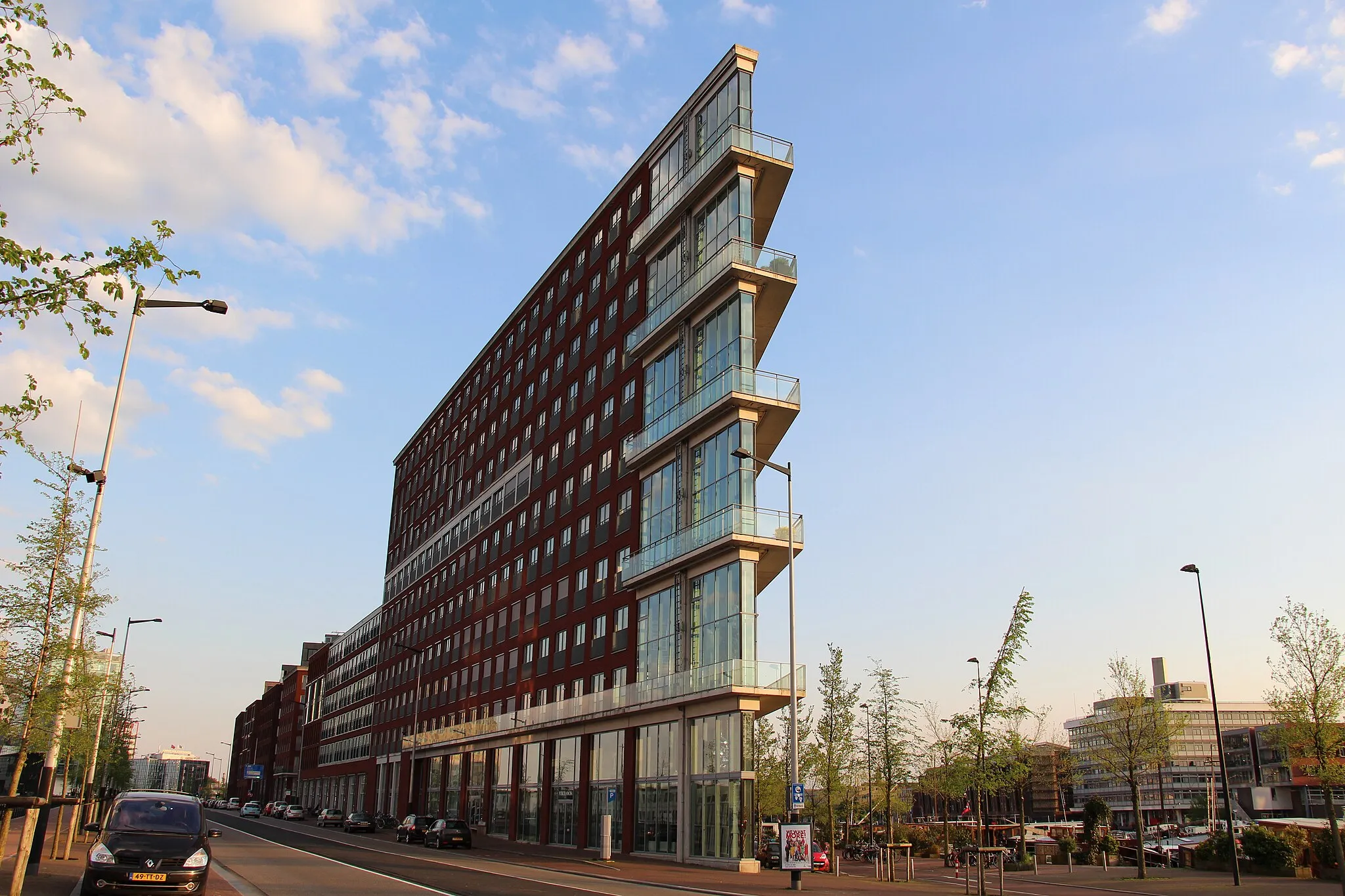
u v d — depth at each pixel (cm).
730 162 4331
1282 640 2895
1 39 969
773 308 4325
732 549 3878
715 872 3350
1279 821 4250
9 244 958
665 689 4125
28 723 2019
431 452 9181
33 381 1080
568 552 5612
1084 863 4722
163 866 1664
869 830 5756
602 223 5891
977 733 2884
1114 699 4262
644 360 4994
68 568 2114
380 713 9450
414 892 2112
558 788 5144
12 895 1894
